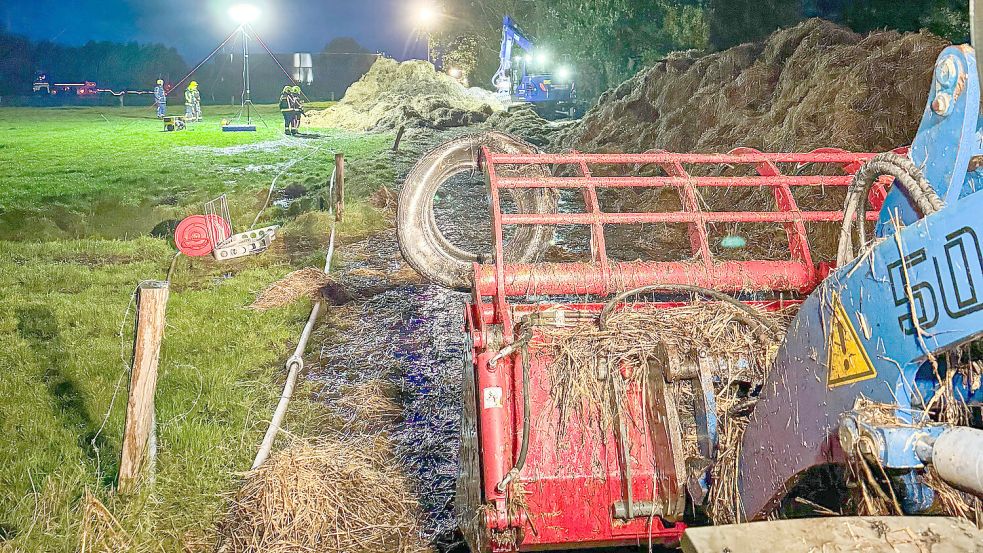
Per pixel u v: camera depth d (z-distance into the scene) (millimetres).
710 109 14625
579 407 3633
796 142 10586
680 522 3613
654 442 3498
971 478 1914
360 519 4332
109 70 76312
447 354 7031
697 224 4441
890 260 2348
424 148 24109
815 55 12242
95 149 24453
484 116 29891
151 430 4629
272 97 65750
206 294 8711
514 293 4230
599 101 20766
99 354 6781
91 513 4117
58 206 14789
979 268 2074
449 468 5000
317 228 12406
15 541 4070
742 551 1908
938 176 2623
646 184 4535
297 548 4105
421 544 4219
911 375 2352
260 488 4402
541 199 5898
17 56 74062
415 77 35688
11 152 23531
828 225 7758
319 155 22688
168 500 4488
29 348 6973
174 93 64375
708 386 3314
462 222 13406
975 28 2305
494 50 52000
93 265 10406
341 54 73250
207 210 11961
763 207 9789
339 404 5965
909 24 14797
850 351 2527
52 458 4996
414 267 5480
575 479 3547
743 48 15422
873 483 2326
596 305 4223
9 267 10078
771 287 4375
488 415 3504
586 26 28625
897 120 9391
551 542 3588
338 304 8508
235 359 6730
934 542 1927
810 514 3498
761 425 2957
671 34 24438
